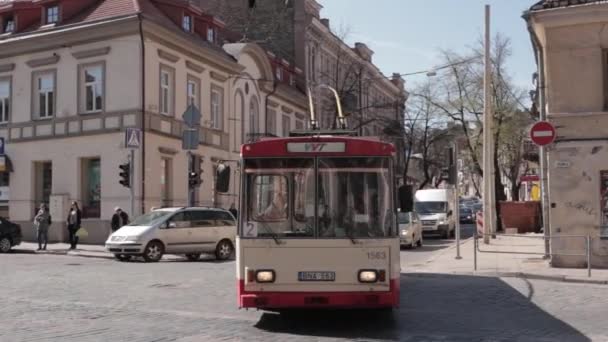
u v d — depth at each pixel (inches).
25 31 1369.3
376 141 399.2
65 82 1290.6
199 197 1391.5
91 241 1244.5
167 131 1282.0
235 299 514.9
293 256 386.6
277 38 2038.6
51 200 1264.8
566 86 727.7
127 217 1110.4
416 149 2452.0
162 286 596.1
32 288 581.0
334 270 384.5
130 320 421.1
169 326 400.5
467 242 1185.4
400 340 360.8
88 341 355.3
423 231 1483.8
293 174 395.2
